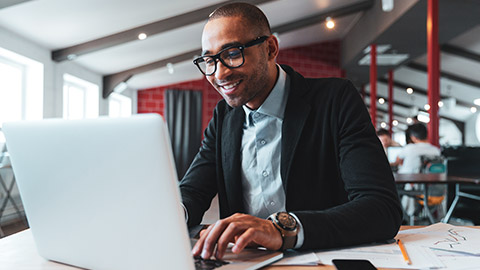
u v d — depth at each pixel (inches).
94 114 258.4
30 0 135.1
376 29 257.3
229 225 27.6
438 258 27.9
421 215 152.2
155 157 20.5
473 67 410.9
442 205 149.3
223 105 49.8
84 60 227.6
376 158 37.1
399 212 34.5
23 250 32.4
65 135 23.5
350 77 404.5
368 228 31.4
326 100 43.1
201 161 49.9
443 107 572.7
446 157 140.5
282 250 29.5
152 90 347.6
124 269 23.4
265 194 44.6
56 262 28.7
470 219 146.5
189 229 39.8
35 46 184.1
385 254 29.2
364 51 299.7
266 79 39.5
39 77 189.0
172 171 20.5
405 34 251.8
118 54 230.5
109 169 22.2
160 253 21.7
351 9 266.4
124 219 22.5
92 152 22.6
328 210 32.9
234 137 45.9
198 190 47.2
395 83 538.3
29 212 27.6
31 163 25.8
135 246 22.5
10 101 182.1
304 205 42.8
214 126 51.1
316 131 43.0
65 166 24.2
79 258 26.1
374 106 278.2
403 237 34.6
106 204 23.0
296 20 265.3
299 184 42.6
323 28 325.7
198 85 355.6
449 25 234.2
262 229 27.9
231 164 45.8
